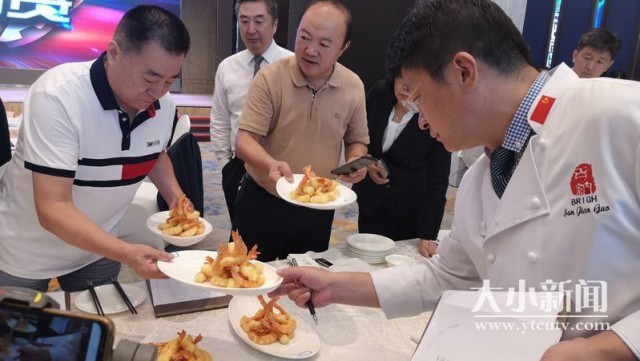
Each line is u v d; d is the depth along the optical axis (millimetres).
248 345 1271
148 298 1462
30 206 1584
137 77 1389
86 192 1597
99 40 7707
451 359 824
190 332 1312
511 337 807
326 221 2533
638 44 5414
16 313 625
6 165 1655
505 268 1025
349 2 3535
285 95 2193
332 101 2238
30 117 1426
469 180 1220
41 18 7289
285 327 1285
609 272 877
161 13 1370
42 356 616
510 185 1008
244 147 2178
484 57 956
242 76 3090
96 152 1540
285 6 5320
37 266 1685
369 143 2504
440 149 2340
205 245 3756
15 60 7316
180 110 7672
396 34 1053
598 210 871
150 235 2934
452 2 971
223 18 8578
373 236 2092
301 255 1846
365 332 1396
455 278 1312
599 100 906
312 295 1332
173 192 1905
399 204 2559
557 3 5711
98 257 1861
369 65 3703
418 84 1025
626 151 858
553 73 1013
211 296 1436
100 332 613
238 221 2506
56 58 7535
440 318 884
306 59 2066
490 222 1085
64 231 1358
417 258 1994
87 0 7484
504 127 1020
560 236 921
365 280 1330
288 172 2033
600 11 5656
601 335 787
